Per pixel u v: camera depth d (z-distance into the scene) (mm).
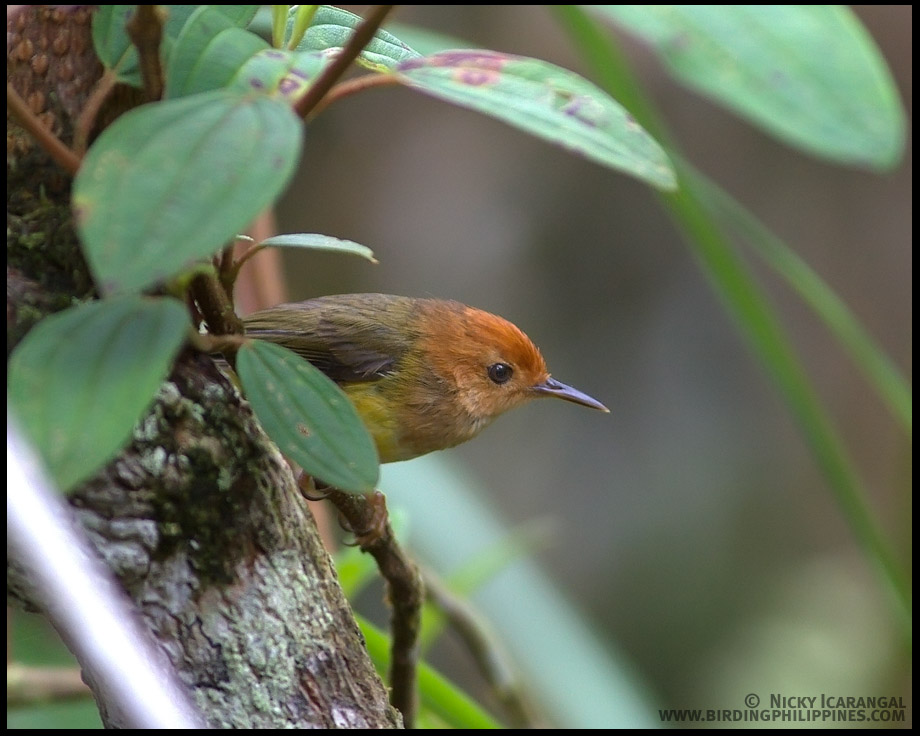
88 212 1326
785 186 2438
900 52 2410
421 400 2293
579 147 1589
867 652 2408
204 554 2002
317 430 1778
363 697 2209
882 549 2238
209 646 2012
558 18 2211
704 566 2439
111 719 1894
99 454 1336
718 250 2227
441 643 2438
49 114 2008
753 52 1209
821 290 2238
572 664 2320
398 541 2252
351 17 2145
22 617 2254
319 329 2289
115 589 1902
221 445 2025
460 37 2418
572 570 2441
